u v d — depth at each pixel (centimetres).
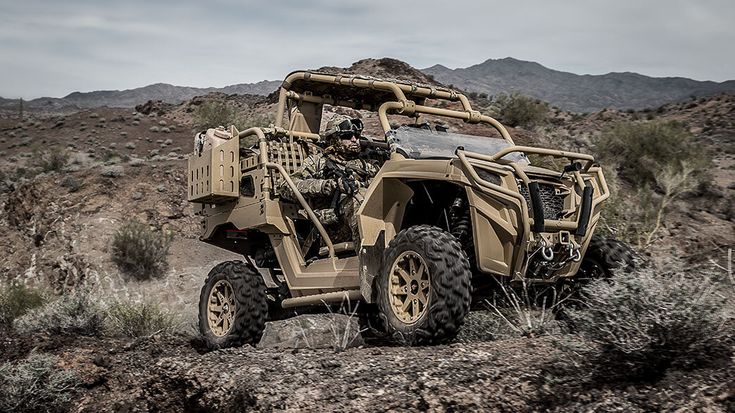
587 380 389
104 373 682
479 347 481
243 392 476
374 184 599
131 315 886
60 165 3425
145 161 2262
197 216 1956
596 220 578
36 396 656
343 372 470
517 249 540
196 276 1700
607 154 1819
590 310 413
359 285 605
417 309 530
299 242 708
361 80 699
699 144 1842
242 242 793
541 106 2667
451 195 620
